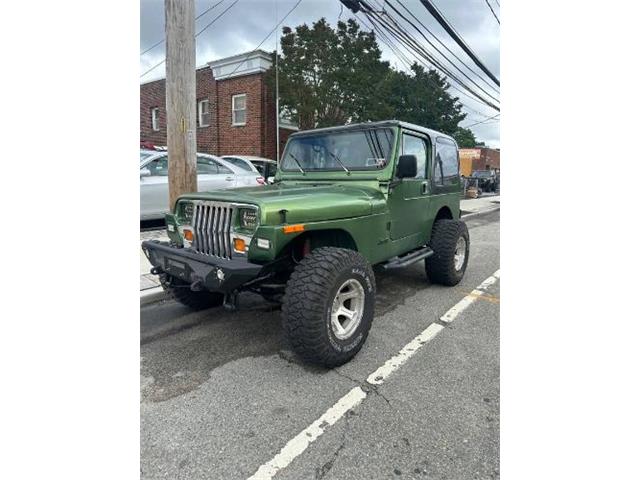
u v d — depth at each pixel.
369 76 11.95
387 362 3.07
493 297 4.71
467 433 2.25
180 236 3.33
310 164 4.24
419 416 2.40
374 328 3.75
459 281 5.21
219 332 3.58
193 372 2.90
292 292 2.73
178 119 4.53
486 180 24.27
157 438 2.20
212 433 2.24
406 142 3.97
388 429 2.28
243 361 3.06
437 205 4.82
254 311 4.09
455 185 5.32
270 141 13.38
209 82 14.24
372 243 3.54
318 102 11.43
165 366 2.98
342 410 2.45
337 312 2.94
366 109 12.09
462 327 3.78
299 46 11.59
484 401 2.56
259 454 2.08
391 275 5.67
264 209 2.69
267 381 2.78
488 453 2.09
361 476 1.94
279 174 4.41
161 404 2.51
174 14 4.40
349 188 3.68
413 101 19.42
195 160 4.69
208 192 3.34
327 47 11.58
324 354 2.78
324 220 3.02
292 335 2.75
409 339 3.50
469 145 40.44
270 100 13.12
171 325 3.74
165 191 6.97
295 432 2.25
